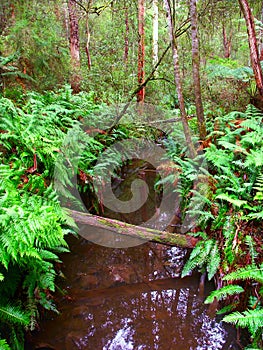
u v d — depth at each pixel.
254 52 4.61
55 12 10.28
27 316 2.48
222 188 3.84
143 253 4.16
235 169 4.06
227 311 3.10
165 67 8.85
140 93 7.36
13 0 6.78
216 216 3.67
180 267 3.94
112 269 3.83
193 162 4.50
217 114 6.06
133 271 3.84
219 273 3.41
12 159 3.56
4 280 2.64
